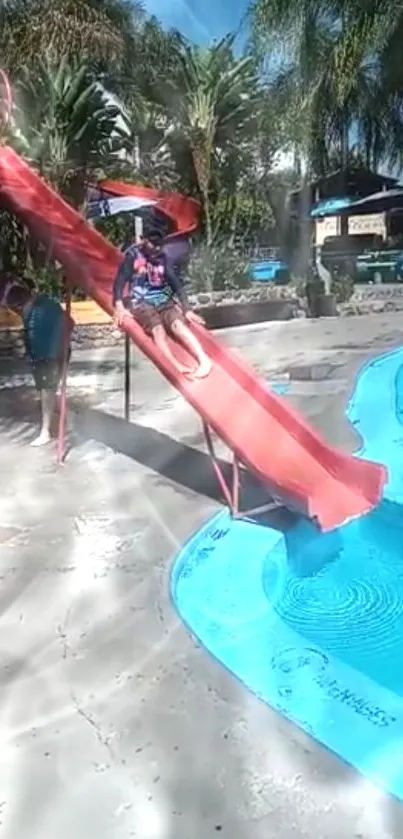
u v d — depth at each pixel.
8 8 18.72
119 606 4.11
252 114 18.09
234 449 5.13
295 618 4.11
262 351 12.00
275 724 3.13
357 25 15.20
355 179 23.84
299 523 5.17
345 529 4.98
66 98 14.77
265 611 4.12
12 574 4.50
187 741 3.01
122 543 4.93
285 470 5.06
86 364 11.52
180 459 6.67
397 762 2.88
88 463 6.61
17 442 7.32
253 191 20.16
